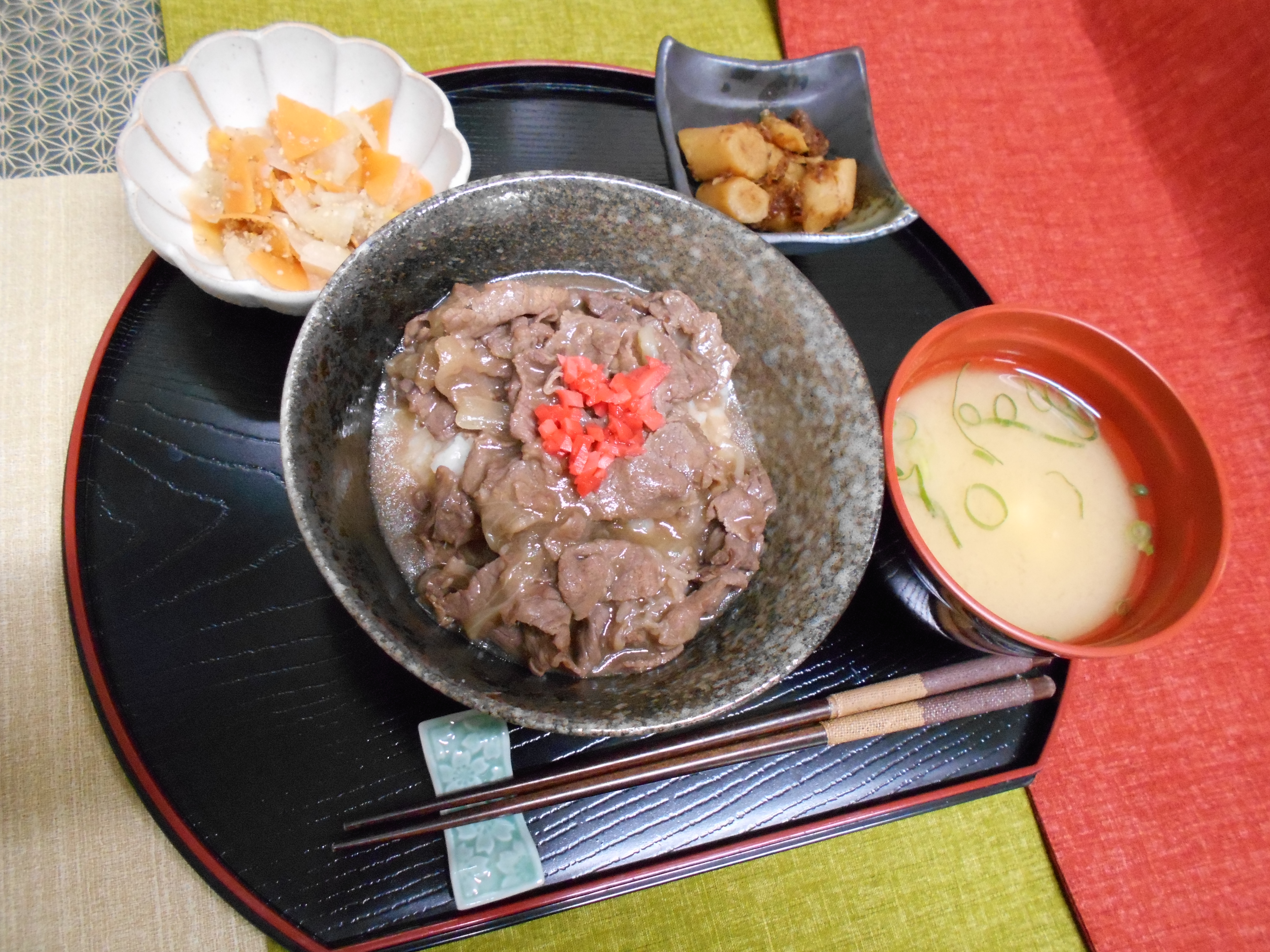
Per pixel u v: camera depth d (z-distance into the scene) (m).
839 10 0.42
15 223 0.34
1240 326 0.40
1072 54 0.44
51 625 0.29
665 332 0.29
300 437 0.24
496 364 0.29
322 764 0.27
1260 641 0.34
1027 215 0.41
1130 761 0.32
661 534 0.28
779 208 0.35
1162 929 0.30
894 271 0.36
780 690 0.30
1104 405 0.32
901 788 0.29
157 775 0.26
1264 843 0.31
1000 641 0.27
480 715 0.28
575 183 0.28
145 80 0.39
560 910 0.27
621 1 0.42
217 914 0.27
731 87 0.36
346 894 0.26
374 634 0.23
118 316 0.31
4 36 0.40
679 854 0.28
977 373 0.32
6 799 0.27
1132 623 0.29
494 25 0.40
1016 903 0.30
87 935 0.26
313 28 0.32
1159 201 0.42
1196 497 0.29
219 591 0.28
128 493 0.29
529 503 0.26
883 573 0.29
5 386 0.32
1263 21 0.40
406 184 0.33
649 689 0.26
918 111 0.42
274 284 0.31
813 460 0.28
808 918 0.29
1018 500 0.31
